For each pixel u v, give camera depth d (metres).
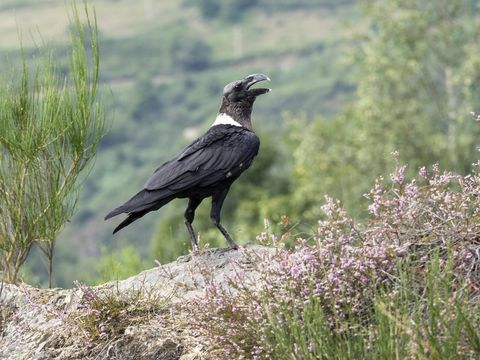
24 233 11.81
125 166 150.75
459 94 44.44
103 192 138.62
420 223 9.08
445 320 7.63
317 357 7.68
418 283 8.40
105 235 120.19
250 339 8.30
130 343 9.23
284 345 7.76
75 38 11.86
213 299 8.63
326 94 155.38
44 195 11.80
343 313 8.19
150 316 9.50
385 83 45.06
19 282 11.97
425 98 44.84
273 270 8.62
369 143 43.25
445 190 9.31
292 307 8.22
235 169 11.36
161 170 11.17
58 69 11.86
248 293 8.58
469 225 8.88
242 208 49.56
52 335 9.73
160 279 10.48
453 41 45.22
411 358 7.54
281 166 63.28
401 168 9.12
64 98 11.80
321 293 8.30
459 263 8.59
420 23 44.94
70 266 72.38
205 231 54.12
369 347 7.70
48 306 10.19
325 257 8.49
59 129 11.67
